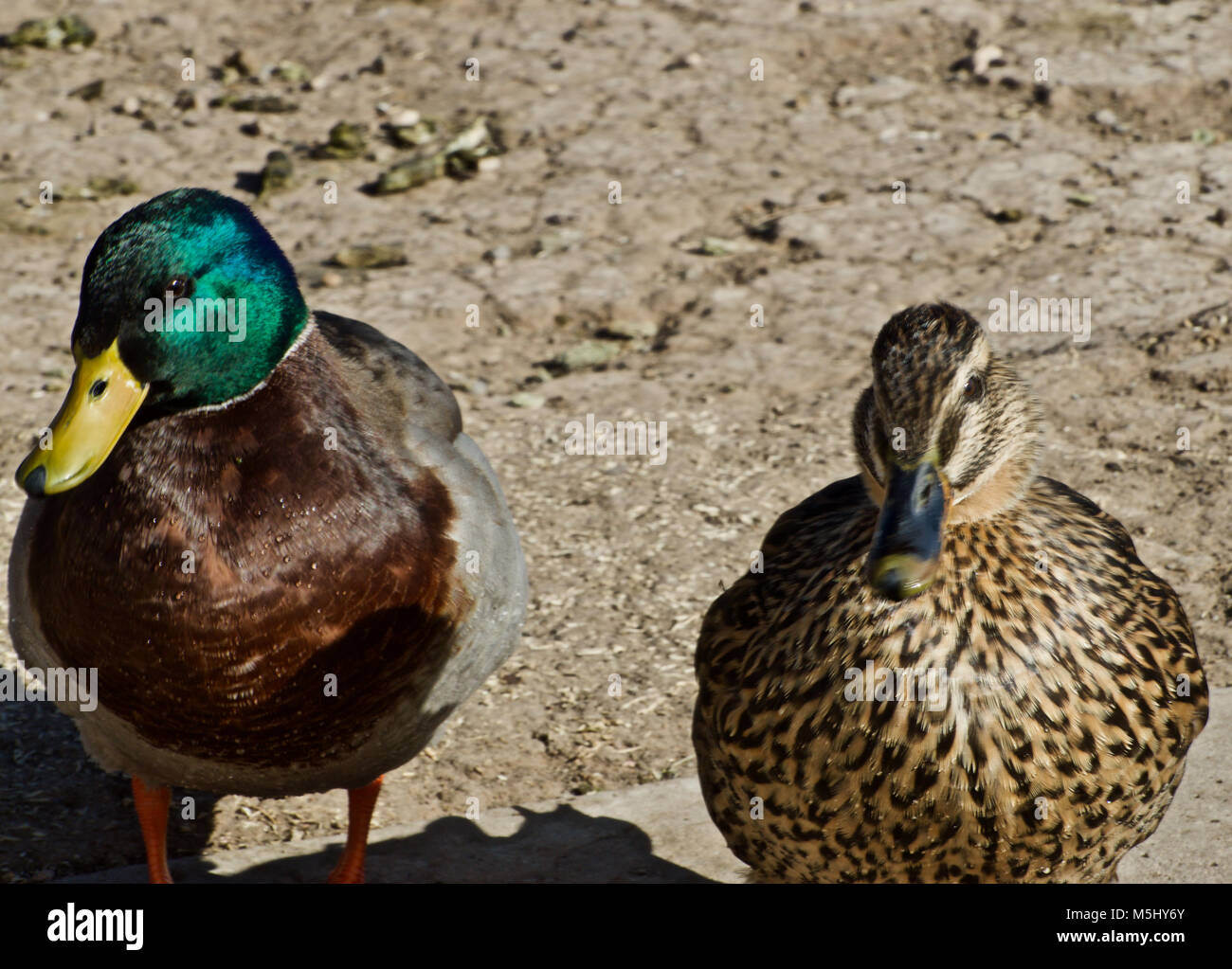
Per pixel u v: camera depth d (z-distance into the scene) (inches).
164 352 105.8
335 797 147.1
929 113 315.3
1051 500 115.0
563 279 255.3
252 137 311.6
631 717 155.2
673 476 200.2
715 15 364.2
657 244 267.6
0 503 191.9
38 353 233.5
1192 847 130.5
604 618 171.9
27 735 153.4
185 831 141.1
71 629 110.2
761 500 194.2
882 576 91.4
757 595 114.1
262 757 115.1
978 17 352.5
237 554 107.9
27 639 115.3
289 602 109.0
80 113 319.6
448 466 120.3
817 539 114.0
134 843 138.6
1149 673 103.7
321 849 137.8
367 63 344.5
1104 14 355.3
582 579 179.3
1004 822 101.0
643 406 217.9
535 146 306.7
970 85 326.3
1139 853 130.0
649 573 179.9
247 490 108.6
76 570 108.7
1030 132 304.5
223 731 112.5
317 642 110.5
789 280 253.6
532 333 243.1
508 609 123.4
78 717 117.4
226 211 108.7
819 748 102.5
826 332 236.5
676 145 304.7
